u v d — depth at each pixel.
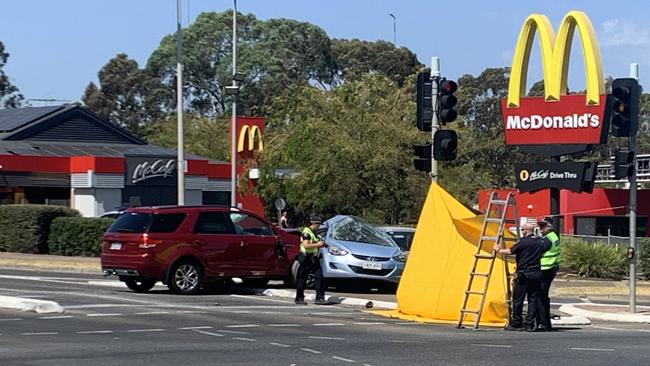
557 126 31.94
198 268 21.05
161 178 49.59
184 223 21.02
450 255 17.88
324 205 40.50
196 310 17.64
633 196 19.78
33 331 14.20
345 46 96.88
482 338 15.07
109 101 92.75
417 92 20.73
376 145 40.06
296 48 95.75
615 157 19.73
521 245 16.50
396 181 40.03
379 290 23.84
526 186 31.89
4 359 11.51
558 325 17.88
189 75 95.38
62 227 35.50
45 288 21.72
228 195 53.50
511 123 32.75
